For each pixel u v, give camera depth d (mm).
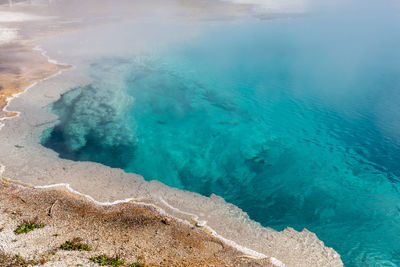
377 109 21109
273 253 9758
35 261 8398
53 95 19781
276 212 12703
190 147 17078
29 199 11242
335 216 12484
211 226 10656
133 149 16500
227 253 9547
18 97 19031
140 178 13234
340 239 11297
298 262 9516
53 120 17281
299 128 19125
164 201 11781
